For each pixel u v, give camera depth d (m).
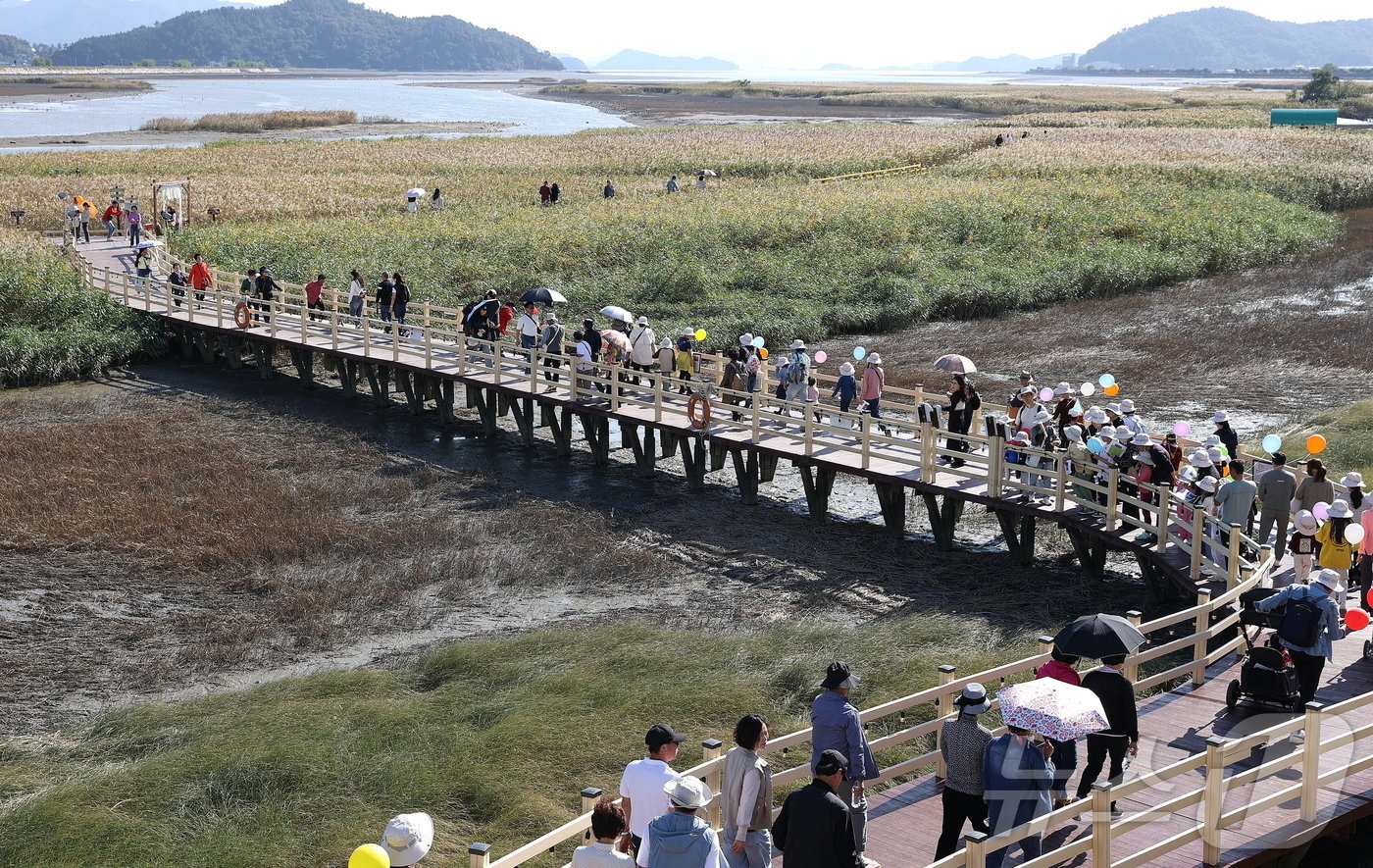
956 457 21.31
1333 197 69.69
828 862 7.75
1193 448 21.16
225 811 12.44
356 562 21.17
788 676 15.59
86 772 13.66
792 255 51.28
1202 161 78.81
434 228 56.56
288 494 24.33
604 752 13.52
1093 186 68.50
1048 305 46.66
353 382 33.09
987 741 8.94
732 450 24.42
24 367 34.44
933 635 17.14
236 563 20.84
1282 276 50.12
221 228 56.56
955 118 154.38
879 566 21.06
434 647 17.81
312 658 17.56
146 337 37.56
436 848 11.65
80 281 40.97
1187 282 50.06
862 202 62.41
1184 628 17.58
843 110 176.62
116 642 17.95
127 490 24.30
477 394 29.52
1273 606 11.92
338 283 44.47
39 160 85.50
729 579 20.56
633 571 20.81
